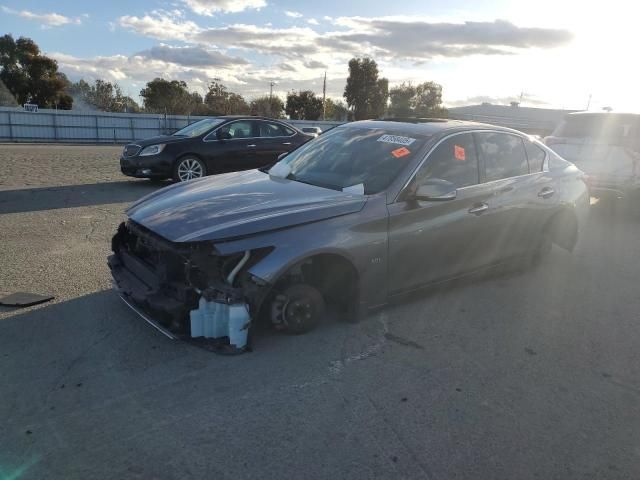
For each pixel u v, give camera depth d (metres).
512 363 3.64
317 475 2.48
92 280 4.82
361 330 4.00
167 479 2.42
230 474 2.46
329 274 3.92
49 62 58.44
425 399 3.15
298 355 3.58
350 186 4.11
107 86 71.50
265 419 2.88
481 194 4.58
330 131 5.29
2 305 4.19
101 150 20.92
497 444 2.76
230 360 3.47
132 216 3.96
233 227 3.38
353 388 3.23
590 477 2.55
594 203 10.20
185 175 10.34
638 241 7.27
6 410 2.88
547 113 52.72
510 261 5.15
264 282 3.36
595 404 3.18
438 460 2.62
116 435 2.71
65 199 8.65
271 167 5.04
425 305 4.58
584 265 5.99
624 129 8.77
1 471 2.43
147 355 3.51
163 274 3.53
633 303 4.86
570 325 4.31
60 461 2.51
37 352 3.50
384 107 70.56
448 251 4.42
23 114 36.34
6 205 7.96
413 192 4.10
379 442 2.73
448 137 4.52
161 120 40.62
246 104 65.62
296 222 3.54
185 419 2.86
